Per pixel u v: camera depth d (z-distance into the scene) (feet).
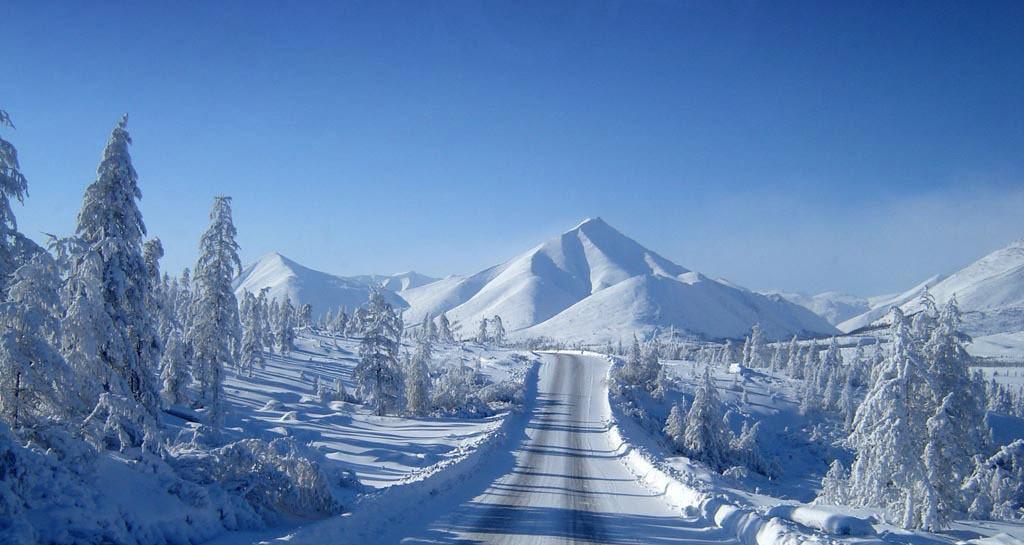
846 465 246.47
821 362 326.44
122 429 39.83
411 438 125.08
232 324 112.68
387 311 178.09
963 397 82.12
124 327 69.00
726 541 41.78
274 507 42.83
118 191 71.41
